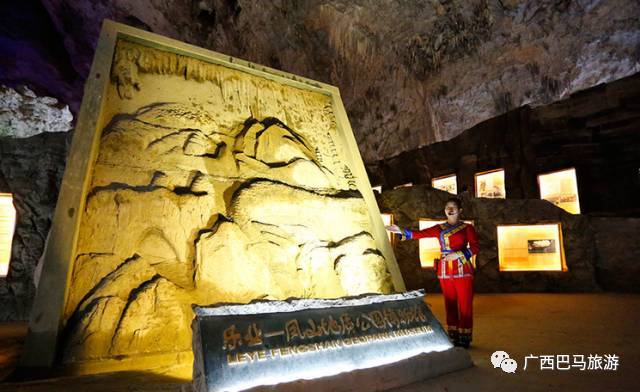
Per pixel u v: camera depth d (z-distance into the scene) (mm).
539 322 4941
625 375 2672
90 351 2779
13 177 9258
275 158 4418
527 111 15719
